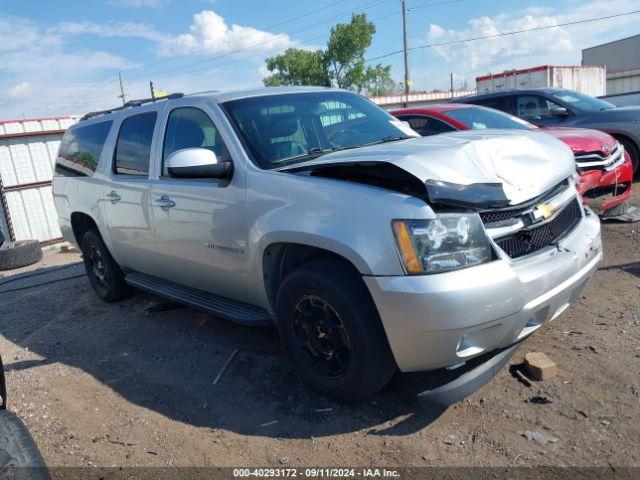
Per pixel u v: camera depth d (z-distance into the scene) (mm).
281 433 3152
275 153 3748
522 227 3037
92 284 6062
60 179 6051
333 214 3043
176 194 4164
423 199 2855
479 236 2842
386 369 3082
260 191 3479
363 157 3176
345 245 2930
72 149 5898
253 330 4602
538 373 3367
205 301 4266
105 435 3320
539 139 3691
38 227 10281
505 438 2889
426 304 2713
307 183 3248
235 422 3311
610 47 47500
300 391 3547
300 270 3246
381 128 4387
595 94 19016
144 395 3754
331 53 47500
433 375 3547
